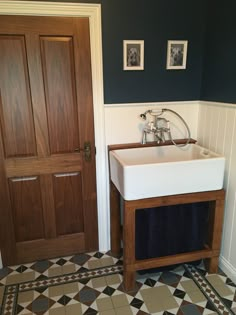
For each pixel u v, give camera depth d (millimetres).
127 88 2012
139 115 2092
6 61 1765
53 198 2094
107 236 2268
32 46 1772
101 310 1678
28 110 1884
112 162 1957
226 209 1935
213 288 1841
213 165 1750
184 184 1742
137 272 2010
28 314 1656
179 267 2062
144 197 1700
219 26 1862
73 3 1747
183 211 1841
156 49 1985
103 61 1914
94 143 2055
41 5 1702
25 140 1937
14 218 2059
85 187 2129
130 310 1673
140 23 1902
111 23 1853
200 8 1989
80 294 1807
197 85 2160
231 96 1801
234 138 1796
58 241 2191
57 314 1653
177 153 2172
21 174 1988
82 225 2217
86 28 1817
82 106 1955
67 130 1985
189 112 2209
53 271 2045
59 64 1846
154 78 2047
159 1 1894
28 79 1823
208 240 1983
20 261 2152
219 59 1892
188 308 1679
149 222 1795
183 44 2027
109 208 2207
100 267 2078
